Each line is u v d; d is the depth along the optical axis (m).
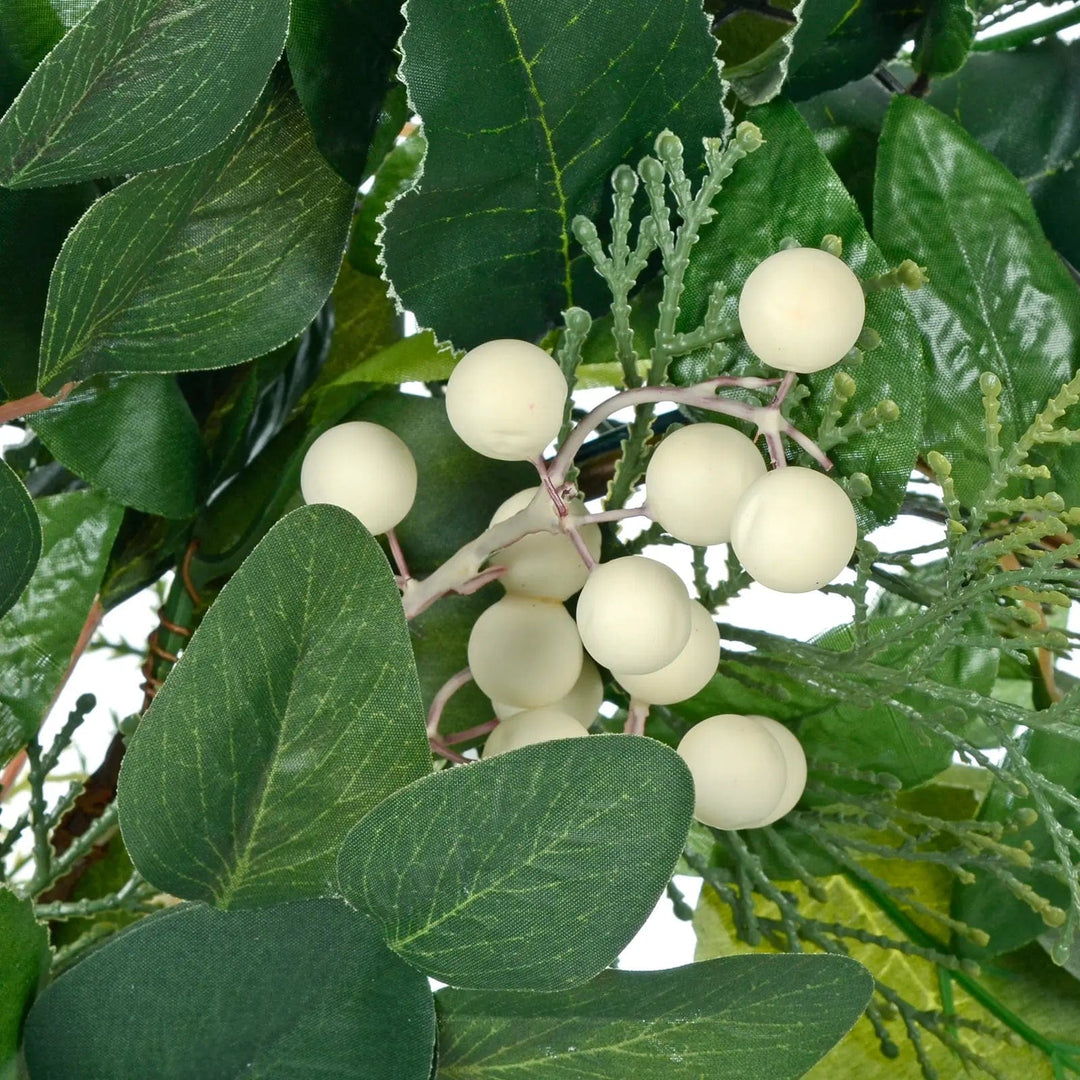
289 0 0.12
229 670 0.11
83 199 0.15
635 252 0.14
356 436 0.14
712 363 0.14
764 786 0.14
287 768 0.12
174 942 0.12
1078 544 0.14
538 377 0.12
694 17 0.13
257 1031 0.12
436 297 0.15
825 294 0.12
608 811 0.11
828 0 0.15
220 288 0.14
